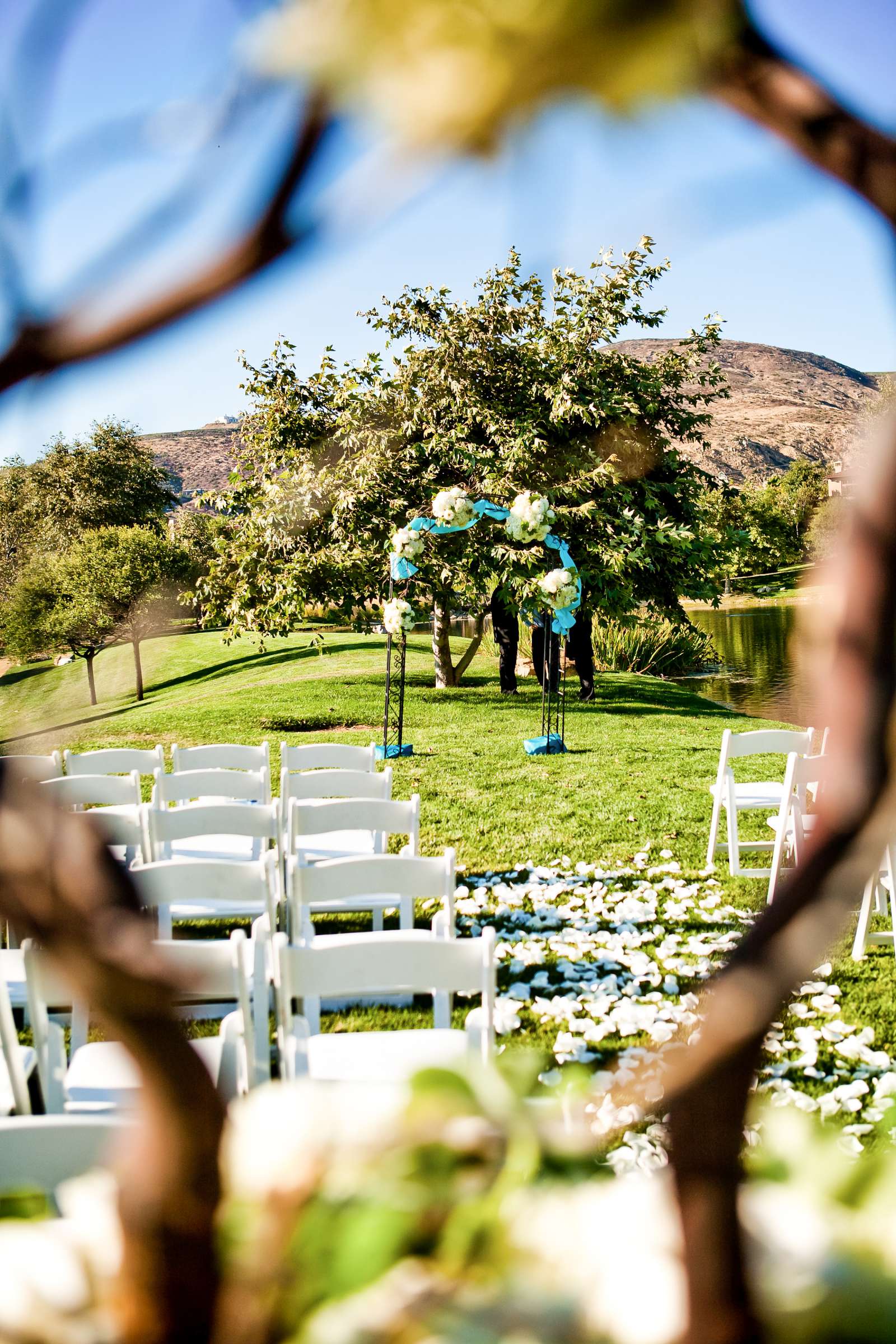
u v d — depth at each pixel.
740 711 16.62
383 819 5.20
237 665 25.62
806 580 0.26
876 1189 0.50
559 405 15.88
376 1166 0.50
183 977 0.29
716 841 6.90
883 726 0.24
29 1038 4.48
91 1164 1.56
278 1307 0.43
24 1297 0.45
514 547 15.51
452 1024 4.58
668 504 17.30
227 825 4.89
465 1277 0.47
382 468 16.20
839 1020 4.51
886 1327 0.44
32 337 0.21
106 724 14.46
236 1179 0.49
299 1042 3.20
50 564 24.41
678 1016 3.83
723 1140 0.32
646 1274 0.43
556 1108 0.57
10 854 0.27
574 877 6.79
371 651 25.02
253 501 17.89
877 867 0.26
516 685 17.33
